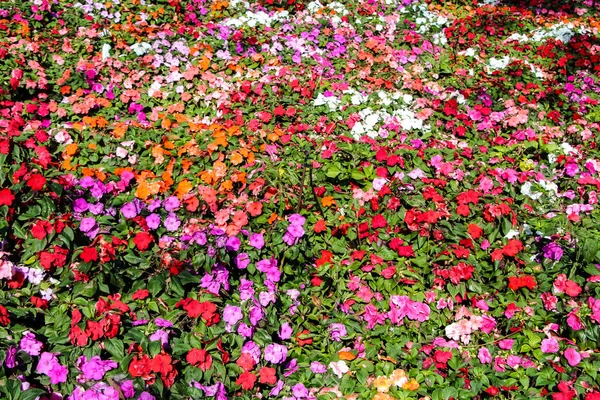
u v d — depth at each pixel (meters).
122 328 1.58
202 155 2.13
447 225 1.93
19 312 1.59
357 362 1.70
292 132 2.35
